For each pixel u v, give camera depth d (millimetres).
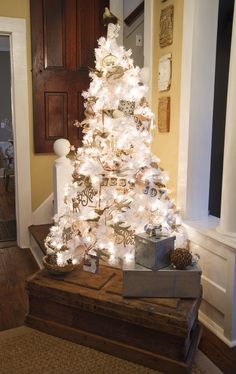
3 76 7922
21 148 3289
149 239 1753
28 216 3408
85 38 3264
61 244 2105
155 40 2594
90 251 2082
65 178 2568
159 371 1677
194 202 2330
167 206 2129
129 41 3232
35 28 3121
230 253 1858
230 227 1956
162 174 2164
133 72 2141
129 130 2088
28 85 3221
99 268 2117
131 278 1759
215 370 1707
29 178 3363
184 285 1751
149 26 2615
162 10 2461
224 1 2260
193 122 2232
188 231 2195
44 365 1714
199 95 2217
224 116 2422
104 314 1774
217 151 2434
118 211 2066
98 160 2135
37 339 1923
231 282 1869
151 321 1657
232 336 1906
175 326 1607
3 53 7875
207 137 2295
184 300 1750
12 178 6836
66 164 2588
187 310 1663
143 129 2189
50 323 1959
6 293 2484
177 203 2404
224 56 2357
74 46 3248
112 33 2207
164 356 1673
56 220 2334
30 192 3389
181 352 1635
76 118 3357
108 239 2092
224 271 1927
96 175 2062
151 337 1689
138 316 1684
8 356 1779
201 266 2105
